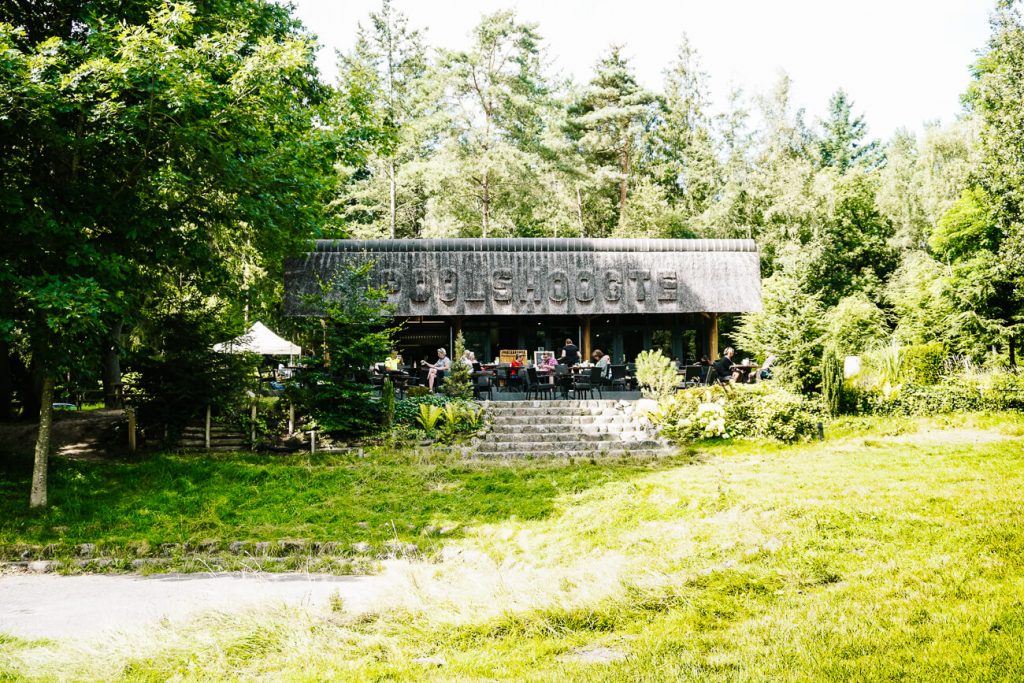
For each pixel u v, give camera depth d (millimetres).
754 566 7441
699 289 25406
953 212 32438
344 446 15969
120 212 12594
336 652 6133
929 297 30891
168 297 17109
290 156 14891
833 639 5551
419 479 13664
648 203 40906
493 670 5520
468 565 9414
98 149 12586
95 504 12406
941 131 40031
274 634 6535
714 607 6477
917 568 6824
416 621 6789
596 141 44031
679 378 19609
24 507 12117
